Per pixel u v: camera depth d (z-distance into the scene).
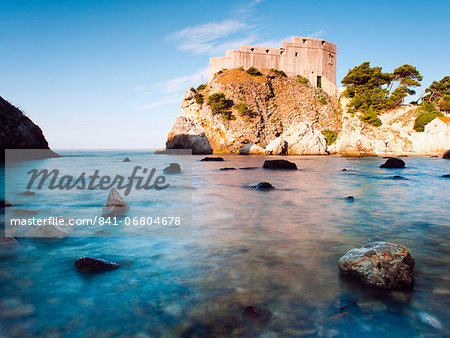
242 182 14.37
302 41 107.12
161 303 2.93
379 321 2.64
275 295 3.09
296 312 2.77
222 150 82.56
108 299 3.01
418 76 88.94
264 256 4.21
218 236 5.20
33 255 4.27
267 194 10.34
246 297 3.04
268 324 2.58
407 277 3.35
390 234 5.35
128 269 3.76
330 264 3.93
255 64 105.81
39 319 2.66
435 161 39.16
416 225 6.02
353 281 3.44
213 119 86.38
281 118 95.62
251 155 64.81
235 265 3.88
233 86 95.50
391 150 68.31
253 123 88.12
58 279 3.46
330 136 86.50
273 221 6.33
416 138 67.19
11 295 3.07
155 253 4.35
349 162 36.94
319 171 22.08
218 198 9.45
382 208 7.84
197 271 3.69
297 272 3.67
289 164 23.89
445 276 3.59
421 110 79.38
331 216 6.85
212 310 2.80
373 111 82.94
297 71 107.06
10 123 31.59
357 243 4.81
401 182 14.84
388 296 3.10
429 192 11.14
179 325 2.58
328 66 110.19
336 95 105.94
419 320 2.65
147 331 2.49
